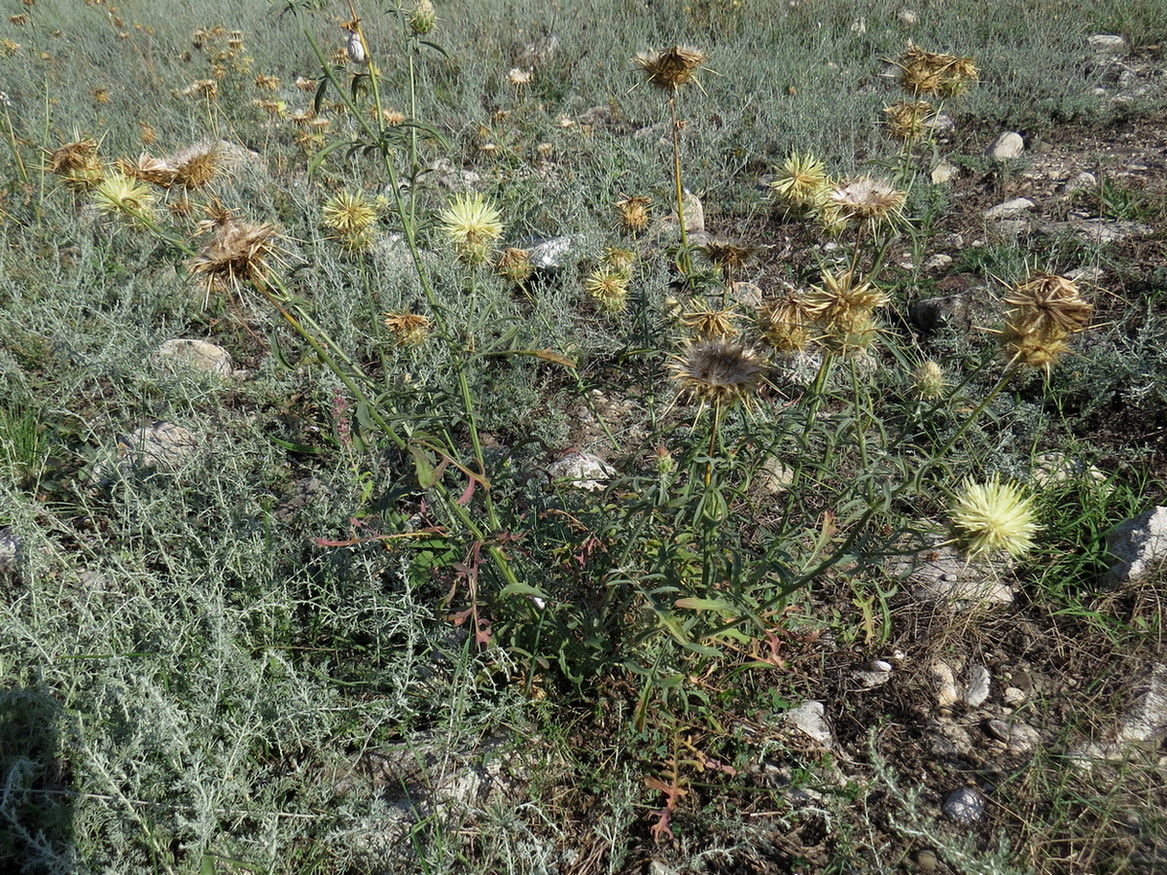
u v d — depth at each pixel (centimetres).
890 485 186
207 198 314
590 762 229
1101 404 336
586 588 247
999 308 366
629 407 369
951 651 254
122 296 395
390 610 238
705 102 680
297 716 226
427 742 229
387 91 733
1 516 285
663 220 488
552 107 743
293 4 225
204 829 188
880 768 199
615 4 943
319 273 433
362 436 201
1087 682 241
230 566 255
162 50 871
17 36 886
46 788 214
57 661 226
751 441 235
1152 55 749
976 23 813
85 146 249
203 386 358
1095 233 446
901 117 302
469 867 201
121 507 285
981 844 205
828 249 466
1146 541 263
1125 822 205
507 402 353
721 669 244
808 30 848
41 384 364
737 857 207
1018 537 168
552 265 452
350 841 203
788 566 209
